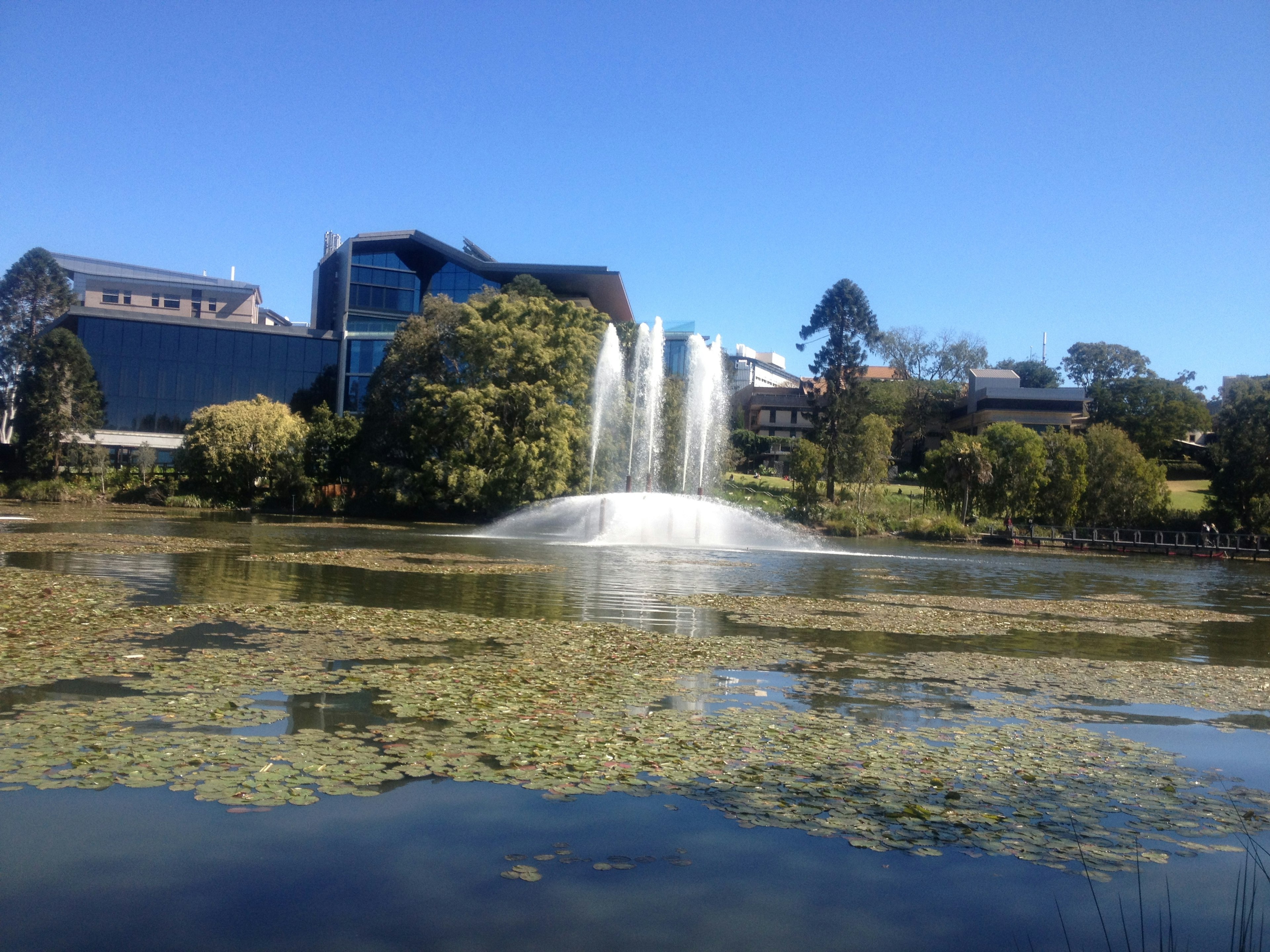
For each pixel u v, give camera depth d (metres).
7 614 12.47
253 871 4.81
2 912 4.29
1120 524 65.25
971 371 111.12
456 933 4.23
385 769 6.44
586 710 8.38
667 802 6.05
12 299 80.94
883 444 67.06
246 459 59.44
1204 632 17.09
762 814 5.88
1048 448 66.94
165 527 35.94
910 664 11.91
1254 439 63.00
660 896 4.69
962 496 66.25
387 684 9.09
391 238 81.00
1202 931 4.49
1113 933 4.45
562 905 4.55
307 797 5.82
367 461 58.88
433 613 14.48
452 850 5.16
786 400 115.69
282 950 4.02
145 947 3.99
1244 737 8.51
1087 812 6.20
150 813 5.51
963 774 6.94
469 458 53.09
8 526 33.31
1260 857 5.50
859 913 4.59
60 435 63.47
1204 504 71.06
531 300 57.88
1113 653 13.82
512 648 11.54
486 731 7.50
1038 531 62.25
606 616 15.17
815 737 7.80
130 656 9.95
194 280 145.00
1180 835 5.83
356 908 4.44
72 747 6.63
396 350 60.12
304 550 26.67
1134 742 8.15
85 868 4.77
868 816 5.94
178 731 7.15
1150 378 100.81
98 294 115.88
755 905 4.63
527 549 31.70
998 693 10.21
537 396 53.59
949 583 26.48
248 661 9.94
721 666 11.05
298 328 84.62
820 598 19.81
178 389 77.19
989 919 4.58
